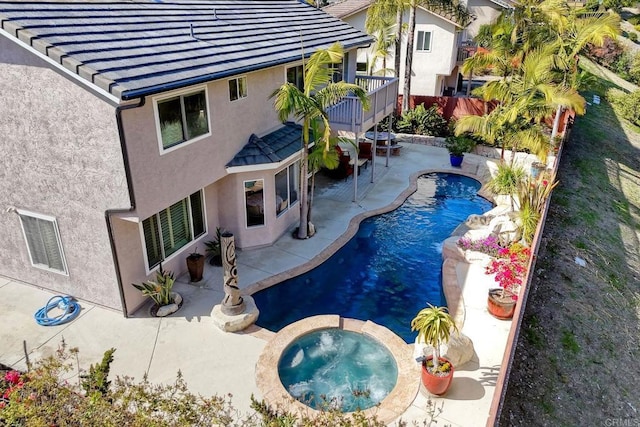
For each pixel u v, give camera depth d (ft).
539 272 58.39
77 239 47.26
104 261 46.68
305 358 43.55
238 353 43.55
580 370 44.93
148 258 50.31
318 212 74.43
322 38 76.84
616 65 195.11
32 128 44.09
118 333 45.83
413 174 92.27
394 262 61.62
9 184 48.29
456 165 95.86
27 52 40.88
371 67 110.83
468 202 81.00
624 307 57.00
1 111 44.68
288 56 63.00
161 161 45.98
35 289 52.80
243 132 59.41
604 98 153.69
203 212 57.98
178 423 28.89
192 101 49.16
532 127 79.46
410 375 40.78
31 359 41.93
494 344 45.14
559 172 91.04
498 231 62.64
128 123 41.14
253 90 59.82
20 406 29.76
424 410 37.35
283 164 61.72
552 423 38.65
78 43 41.60
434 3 119.44
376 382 40.78
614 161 105.60
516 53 92.53
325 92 57.82
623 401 43.11
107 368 33.88
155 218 50.37
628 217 81.46
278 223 64.59
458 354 41.42
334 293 54.90
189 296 51.85
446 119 118.21
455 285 54.54
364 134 105.50
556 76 87.56
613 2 267.80
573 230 70.44
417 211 77.05
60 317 47.57
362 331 46.57
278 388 39.27
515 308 44.47
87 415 29.07
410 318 50.62
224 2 73.15
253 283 54.60
